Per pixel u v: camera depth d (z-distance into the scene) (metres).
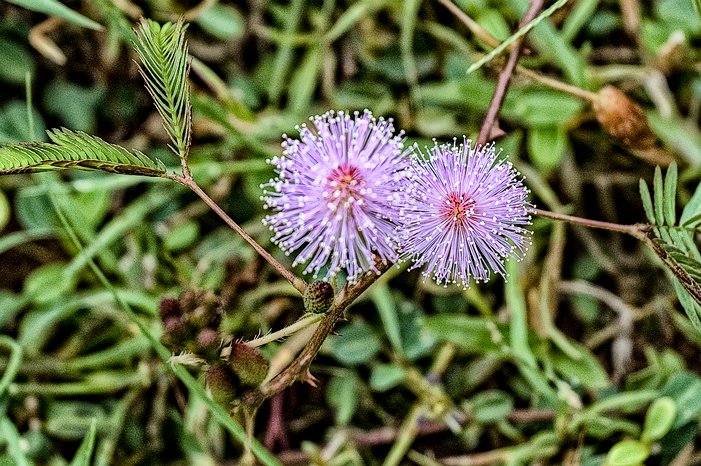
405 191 0.19
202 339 0.19
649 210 0.21
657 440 0.25
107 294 0.26
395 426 0.26
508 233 0.20
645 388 0.26
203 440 0.26
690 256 0.21
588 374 0.25
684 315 0.26
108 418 0.26
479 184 0.20
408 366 0.26
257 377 0.19
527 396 0.26
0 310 0.26
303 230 0.19
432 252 0.20
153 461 0.26
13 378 0.26
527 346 0.25
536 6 0.22
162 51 0.20
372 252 0.20
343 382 0.26
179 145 0.20
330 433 0.26
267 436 0.26
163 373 0.26
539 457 0.26
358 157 0.19
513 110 0.26
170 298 0.20
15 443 0.25
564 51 0.26
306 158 0.19
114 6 0.25
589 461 0.25
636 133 0.23
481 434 0.26
